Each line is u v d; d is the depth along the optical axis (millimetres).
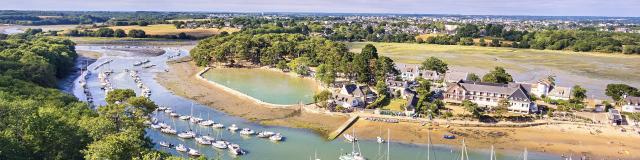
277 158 120000
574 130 145125
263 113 166375
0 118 87375
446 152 126562
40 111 94625
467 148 129750
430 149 128625
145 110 124750
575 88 184625
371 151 126625
